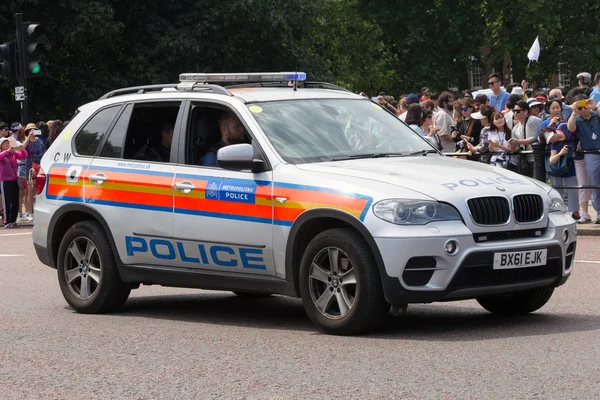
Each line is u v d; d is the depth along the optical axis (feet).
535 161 58.49
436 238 26.94
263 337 28.76
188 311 34.86
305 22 163.12
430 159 30.68
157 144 33.68
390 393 21.42
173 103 33.35
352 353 25.79
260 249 29.99
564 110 62.90
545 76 190.80
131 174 33.60
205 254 31.48
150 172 33.06
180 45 144.25
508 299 31.27
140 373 24.41
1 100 139.95
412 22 192.24
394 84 200.54
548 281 28.91
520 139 59.57
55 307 36.40
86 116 36.11
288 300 37.52
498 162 59.47
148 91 35.40
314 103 32.50
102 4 139.74
